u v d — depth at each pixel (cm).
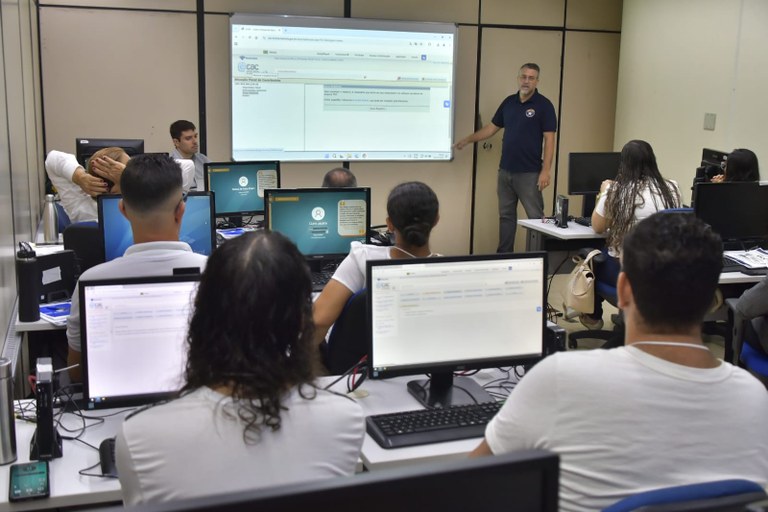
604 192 435
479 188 675
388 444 182
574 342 462
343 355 250
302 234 380
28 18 491
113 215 318
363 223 387
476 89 655
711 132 561
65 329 281
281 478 111
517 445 127
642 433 120
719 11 546
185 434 110
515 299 211
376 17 621
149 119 592
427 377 230
